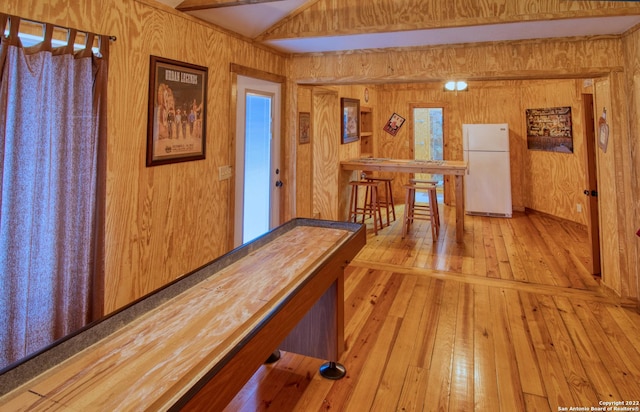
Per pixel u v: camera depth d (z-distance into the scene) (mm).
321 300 2094
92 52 2000
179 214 2717
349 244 2160
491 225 5961
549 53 3164
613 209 3176
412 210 5637
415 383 2070
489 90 7152
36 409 883
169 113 2562
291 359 2350
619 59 3021
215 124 3027
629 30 2900
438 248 4723
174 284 1491
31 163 1754
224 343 1163
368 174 7250
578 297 3184
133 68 2287
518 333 2605
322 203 5656
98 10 2064
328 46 3576
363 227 2457
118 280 2270
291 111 3982
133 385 970
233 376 1058
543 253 4469
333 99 5520
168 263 2637
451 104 7492
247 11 2938
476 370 2184
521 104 6883
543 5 2695
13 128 1692
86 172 1987
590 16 2621
